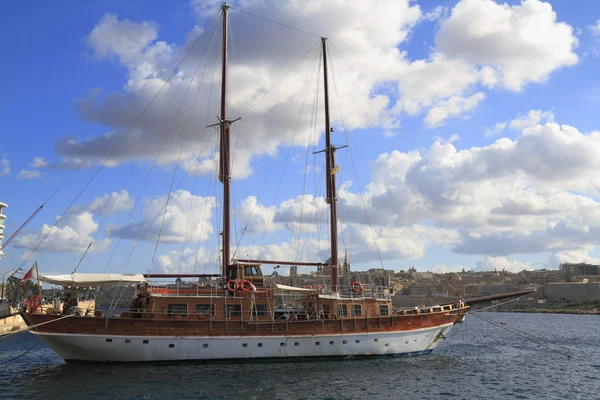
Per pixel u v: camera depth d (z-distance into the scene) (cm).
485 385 3622
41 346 5681
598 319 18812
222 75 4844
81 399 2836
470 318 19488
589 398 3319
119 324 3591
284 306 4334
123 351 3619
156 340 3662
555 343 7188
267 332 3900
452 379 3759
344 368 3897
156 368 3616
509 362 4831
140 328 3628
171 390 3061
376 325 4272
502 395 3341
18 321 7994
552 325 13675
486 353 5578
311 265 4994
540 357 5312
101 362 3656
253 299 3991
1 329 7231
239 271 4281
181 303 3850
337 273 4950
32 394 2942
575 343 7219
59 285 3741
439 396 3228
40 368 3738
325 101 5350
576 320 17850
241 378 3422
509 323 15062
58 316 3500
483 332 9725
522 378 3953
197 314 3841
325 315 4275
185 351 3722
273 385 3275
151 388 3091
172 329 3688
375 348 4294
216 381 3312
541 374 4162
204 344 3766
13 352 5056
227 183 4600
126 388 3078
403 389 3356
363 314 4394
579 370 4422
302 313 4347
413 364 4234
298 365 3916
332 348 4116
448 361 4550
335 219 5088
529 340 7612
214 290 4022
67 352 3619
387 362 4238
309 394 3108
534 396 3344
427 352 4788
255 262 4566
